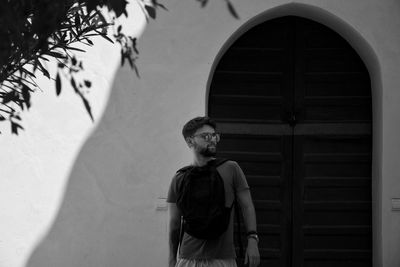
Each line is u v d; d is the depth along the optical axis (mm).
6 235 7648
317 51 8109
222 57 8086
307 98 8086
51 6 3256
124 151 7637
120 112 7664
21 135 7691
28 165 7680
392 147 7578
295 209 8008
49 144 7680
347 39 8031
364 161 8008
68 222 7629
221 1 7730
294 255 7977
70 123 7680
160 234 7562
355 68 8070
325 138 8047
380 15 7652
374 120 7906
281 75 8109
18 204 7672
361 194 7984
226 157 8062
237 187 5195
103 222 7605
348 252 7953
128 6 7676
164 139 7633
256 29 8117
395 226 7555
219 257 5055
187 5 7730
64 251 7617
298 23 8109
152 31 7699
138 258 7559
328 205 7992
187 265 5090
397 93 7602
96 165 7641
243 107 8094
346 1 7672
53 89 7688
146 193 7598
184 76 7672
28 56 3680
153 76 7676
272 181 8039
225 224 5031
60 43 4102
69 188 7652
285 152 8055
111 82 7680
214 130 5297
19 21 3291
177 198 5152
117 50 7688
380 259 7602
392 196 7570
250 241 5113
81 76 7676
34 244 7641
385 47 7633
